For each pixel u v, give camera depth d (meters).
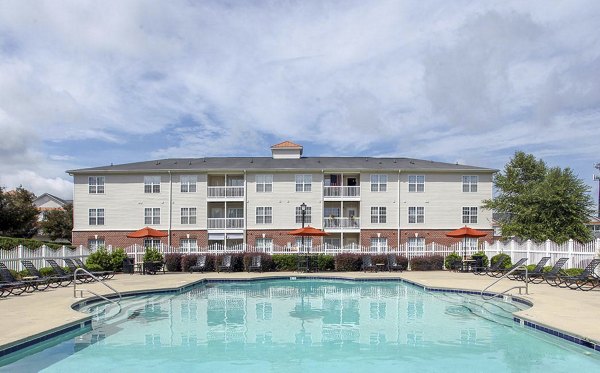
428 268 30.53
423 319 14.90
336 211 42.97
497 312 16.11
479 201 40.50
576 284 20.00
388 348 11.28
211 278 25.56
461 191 40.59
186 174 40.50
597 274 20.88
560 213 36.47
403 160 45.28
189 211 40.28
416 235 40.22
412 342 11.84
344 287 23.84
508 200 40.09
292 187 40.53
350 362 10.13
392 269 30.23
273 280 26.59
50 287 20.56
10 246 33.34
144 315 15.61
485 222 40.44
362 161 44.44
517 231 37.34
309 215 40.38
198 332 13.01
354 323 14.27
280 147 46.69
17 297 17.23
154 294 20.33
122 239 39.94
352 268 30.36
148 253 29.80
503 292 17.81
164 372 9.43
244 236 40.12
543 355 10.52
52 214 62.19
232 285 24.75
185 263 30.42
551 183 37.78
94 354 10.68
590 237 36.78
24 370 9.42
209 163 43.12
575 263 23.98
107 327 13.64
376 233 40.22
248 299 19.47
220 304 18.05
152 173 40.34
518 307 16.50
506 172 46.53
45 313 13.61
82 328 13.04
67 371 9.39
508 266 26.70
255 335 12.66
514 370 9.45
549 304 14.98
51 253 25.73
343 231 40.22
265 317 15.29
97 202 40.09
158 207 40.19
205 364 9.98
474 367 9.70
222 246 41.03
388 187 40.56
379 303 18.30
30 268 20.55
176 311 16.42
